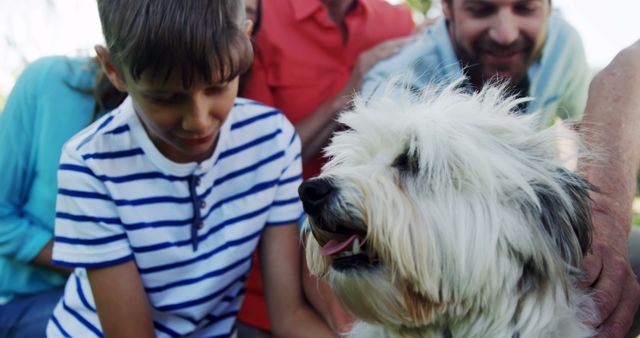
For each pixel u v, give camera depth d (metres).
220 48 0.77
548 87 1.12
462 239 0.73
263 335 1.09
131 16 0.77
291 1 1.21
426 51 1.13
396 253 0.71
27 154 1.08
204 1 0.77
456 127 0.76
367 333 0.86
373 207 0.72
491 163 0.74
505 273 0.74
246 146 0.93
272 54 1.20
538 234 0.74
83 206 0.85
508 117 0.80
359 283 0.74
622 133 0.92
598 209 0.88
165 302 0.90
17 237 1.05
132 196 0.86
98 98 1.07
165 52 0.75
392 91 0.94
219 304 0.95
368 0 1.28
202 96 0.80
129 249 0.87
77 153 0.86
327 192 0.74
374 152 0.80
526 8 1.08
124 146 0.86
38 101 1.08
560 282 0.75
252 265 1.07
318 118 1.15
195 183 0.88
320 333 0.94
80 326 0.92
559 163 0.78
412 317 0.75
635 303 0.82
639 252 0.95
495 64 1.10
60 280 1.10
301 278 0.99
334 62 1.22
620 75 0.96
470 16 1.08
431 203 0.74
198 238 0.90
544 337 0.75
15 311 1.04
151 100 0.80
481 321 0.76
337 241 0.76
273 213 0.96
